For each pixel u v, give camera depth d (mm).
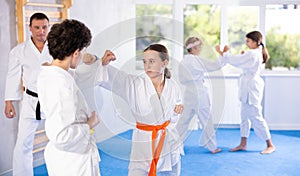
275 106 5406
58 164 1746
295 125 5422
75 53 1682
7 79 3105
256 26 5539
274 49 5578
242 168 3672
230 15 5570
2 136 3441
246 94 4156
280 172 3564
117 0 5215
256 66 4094
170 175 1924
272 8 5527
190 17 5629
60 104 1621
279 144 4609
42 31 3025
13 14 3455
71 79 1678
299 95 5379
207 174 3490
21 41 3414
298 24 5508
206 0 5520
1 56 3363
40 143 3795
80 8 4406
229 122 5422
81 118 1656
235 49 5621
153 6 5629
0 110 3400
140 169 1770
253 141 4762
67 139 1626
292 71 5543
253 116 4180
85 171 1733
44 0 3818
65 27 1658
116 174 3438
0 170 3438
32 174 3215
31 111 3072
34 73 3049
